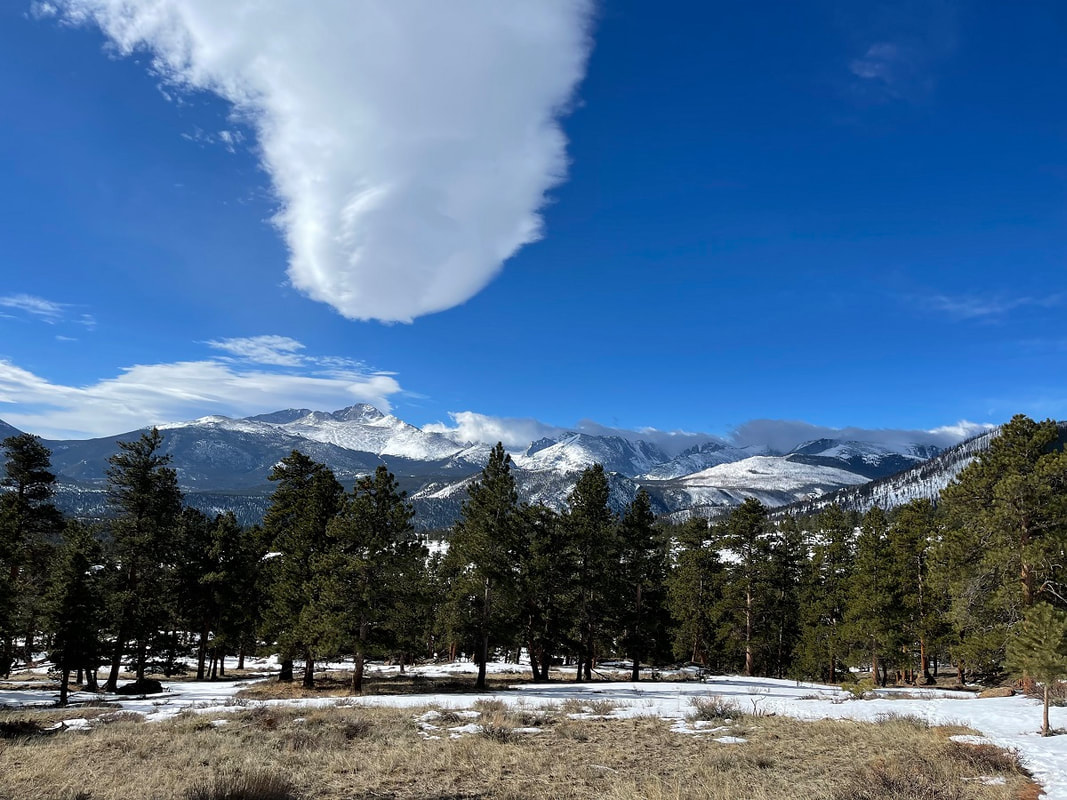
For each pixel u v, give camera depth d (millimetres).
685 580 50875
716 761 13797
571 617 39875
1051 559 23906
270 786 10719
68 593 29797
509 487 34188
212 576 40625
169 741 16484
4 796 10562
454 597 33531
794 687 35250
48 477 34719
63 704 28078
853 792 10516
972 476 26938
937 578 27828
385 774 13094
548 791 11797
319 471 36719
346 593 30359
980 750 13023
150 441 36375
